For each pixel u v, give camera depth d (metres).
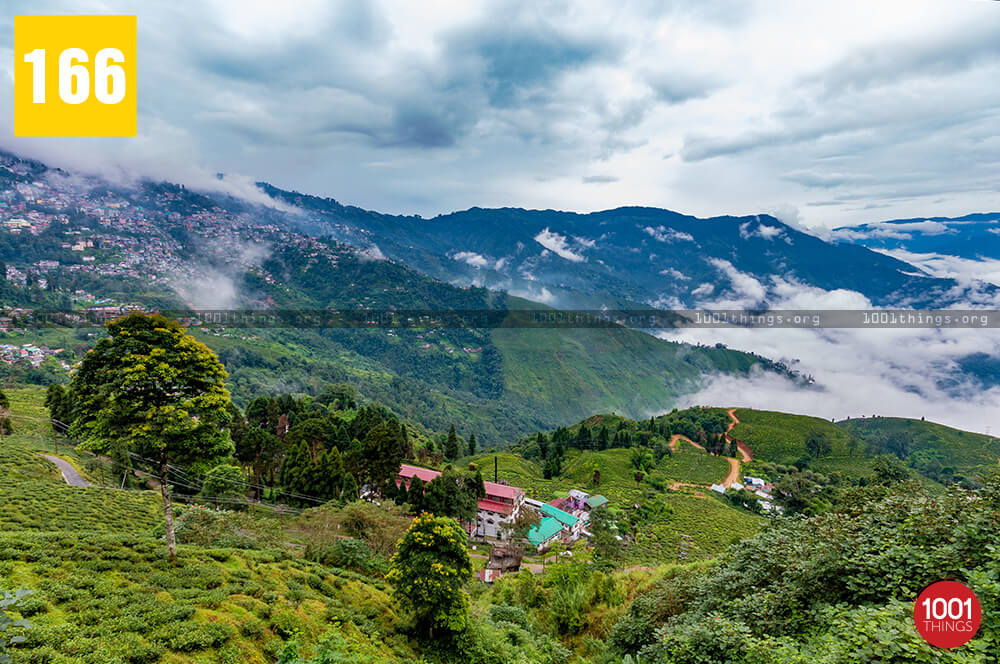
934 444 179.25
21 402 92.06
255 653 15.59
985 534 10.80
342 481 55.78
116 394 16.36
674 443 149.62
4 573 15.98
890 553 11.53
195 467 18.38
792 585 12.84
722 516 86.25
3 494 32.44
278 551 25.88
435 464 97.75
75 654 12.17
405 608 22.86
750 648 10.42
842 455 144.00
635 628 18.05
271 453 62.38
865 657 8.49
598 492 97.06
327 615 20.02
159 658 13.38
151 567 19.17
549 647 21.91
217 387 18.20
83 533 21.48
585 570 26.44
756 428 159.00
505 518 69.38
